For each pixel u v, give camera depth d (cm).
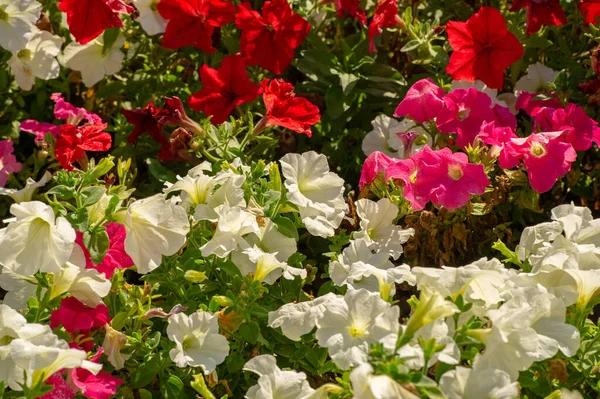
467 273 140
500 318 135
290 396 140
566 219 150
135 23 194
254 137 172
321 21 197
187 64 195
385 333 135
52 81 193
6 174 180
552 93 181
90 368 134
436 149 173
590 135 171
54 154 172
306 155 156
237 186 153
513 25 188
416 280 142
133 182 188
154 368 149
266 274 151
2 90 189
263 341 150
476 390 132
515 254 152
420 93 172
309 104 170
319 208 154
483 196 170
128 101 197
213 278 159
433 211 172
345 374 136
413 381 129
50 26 189
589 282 143
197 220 154
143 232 146
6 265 140
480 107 171
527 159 165
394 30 187
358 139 189
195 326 147
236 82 176
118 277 151
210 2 181
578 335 139
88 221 145
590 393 148
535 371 145
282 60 183
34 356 132
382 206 161
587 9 183
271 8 181
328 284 156
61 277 143
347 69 189
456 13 197
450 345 134
